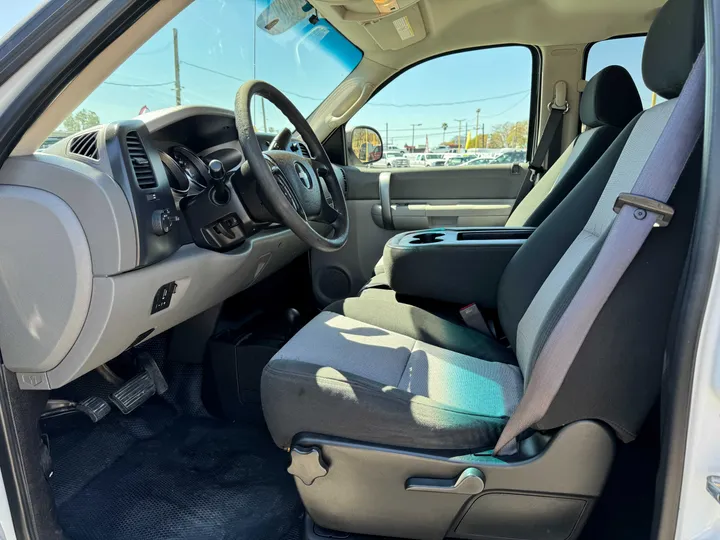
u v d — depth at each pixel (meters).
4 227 0.92
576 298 0.76
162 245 1.10
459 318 1.60
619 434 0.82
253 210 1.25
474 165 2.57
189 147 1.56
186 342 1.67
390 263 1.66
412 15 2.15
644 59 1.02
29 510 0.95
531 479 0.87
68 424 1.51
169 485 1.38
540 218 1.80
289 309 2.05
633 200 0.70
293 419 0.95
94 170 0.95
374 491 0.94
